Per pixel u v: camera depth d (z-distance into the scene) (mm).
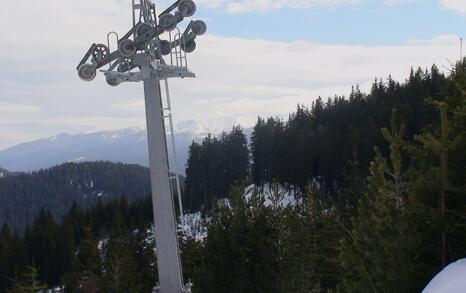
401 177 8242
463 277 5848
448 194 7906
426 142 7602
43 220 74938
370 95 87438
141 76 15312
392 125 8742
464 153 7734
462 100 8258
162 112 15297
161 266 15391
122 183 189875
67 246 61875
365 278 8086
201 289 13680
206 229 14734
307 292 14344
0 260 58688
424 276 7629
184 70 15602
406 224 7664
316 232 18141
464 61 8508
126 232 45875
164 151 15258
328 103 94688
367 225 8320
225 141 86375
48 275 61938
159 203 15258
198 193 84125
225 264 13406
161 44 15969
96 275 35625
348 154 60562
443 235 7652
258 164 84625
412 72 83562
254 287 13258
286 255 13727
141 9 15617
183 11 15195
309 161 67562
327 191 63156
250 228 13625
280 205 14836
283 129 87312
